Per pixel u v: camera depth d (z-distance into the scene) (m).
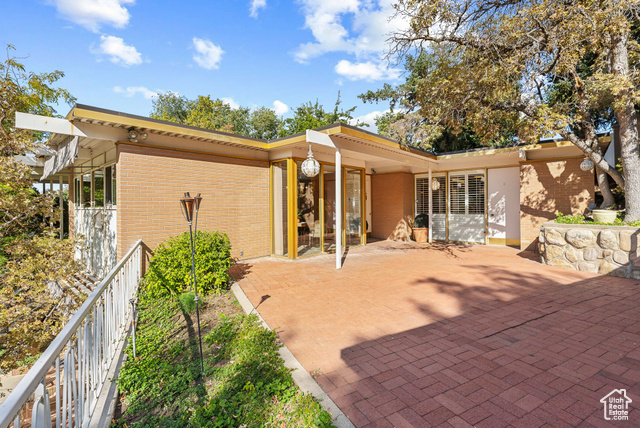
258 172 8.73
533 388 2.66
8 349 4.86
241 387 2.87
